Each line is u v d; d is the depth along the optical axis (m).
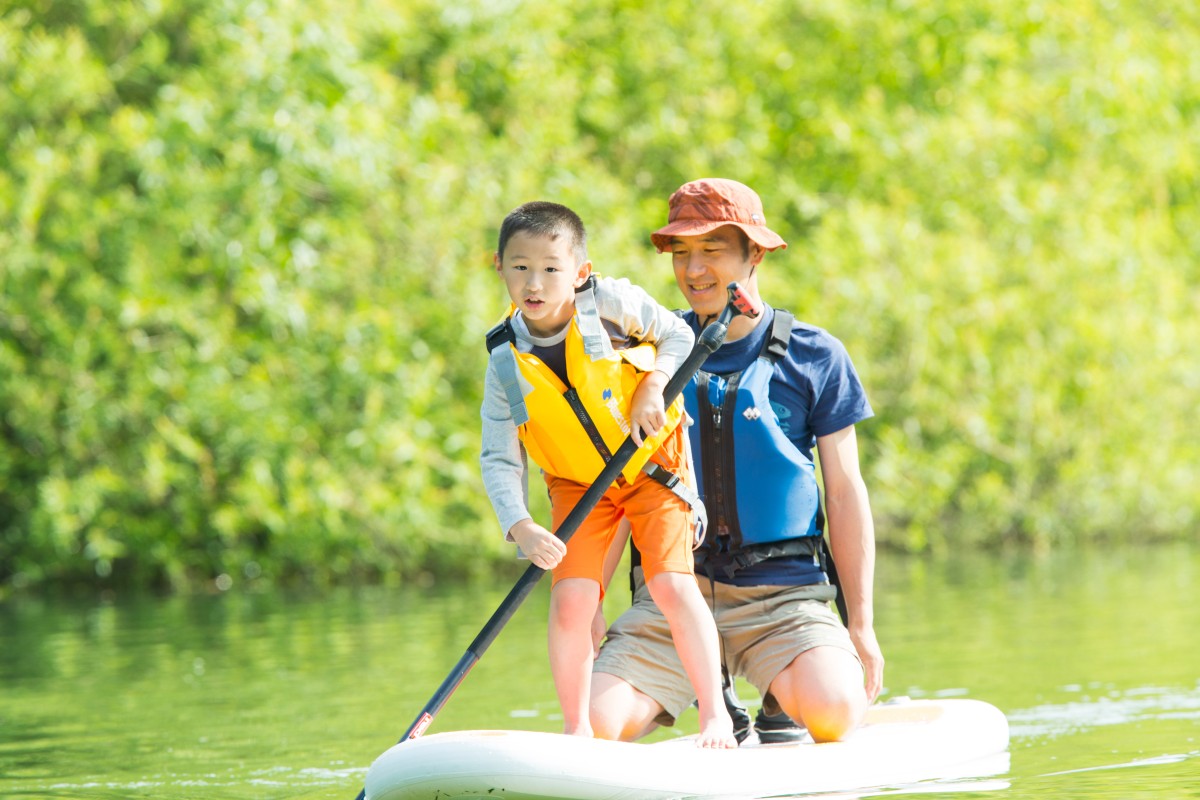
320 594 24.75
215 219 26.55
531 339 8.20
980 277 30.42
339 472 26.27
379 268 27.28
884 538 30.52
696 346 8.08
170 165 26.58
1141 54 36.88
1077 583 21.25
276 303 25.86
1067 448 31.02
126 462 26.42
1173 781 7.80
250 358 26.81
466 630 17.84
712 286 8.95
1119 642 14.17
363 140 27.16
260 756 9.73
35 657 16.39
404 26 30.36
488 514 27.25
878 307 29.91
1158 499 30.81
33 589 27.61
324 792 8.44
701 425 8.83
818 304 29.91
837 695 8.33
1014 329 30.73
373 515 26.19
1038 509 30.45
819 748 8.02
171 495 26.80
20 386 25.92
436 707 7.70
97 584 27.64
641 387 8.03
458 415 27.27
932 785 7.89
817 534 9.09
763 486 8.78
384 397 26.41
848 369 8.98
